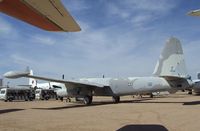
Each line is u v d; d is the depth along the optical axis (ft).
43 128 45.73
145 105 91.50
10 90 167.22
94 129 43.65
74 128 45.09
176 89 102.06
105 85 111.86
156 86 104.53
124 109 78.23
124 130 41.55
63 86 115.55
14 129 45.09
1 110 83.66
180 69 100.78
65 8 13.85
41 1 13.21
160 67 105.70
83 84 106.32
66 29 16.69
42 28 16.55
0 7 13.50
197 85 172.04
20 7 13.60
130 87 108.88
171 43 103.65
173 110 71.15
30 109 86.84
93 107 90.22
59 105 107.04
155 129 42.06
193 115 59.67
